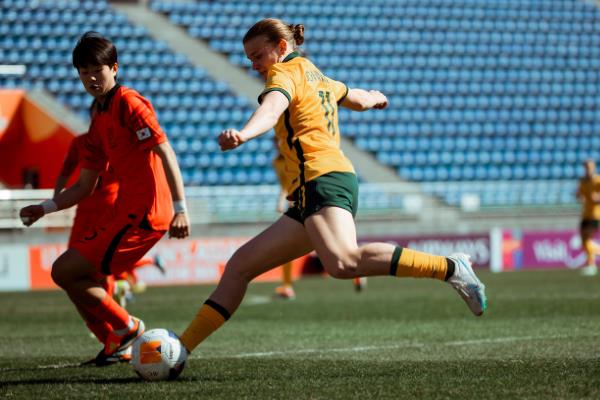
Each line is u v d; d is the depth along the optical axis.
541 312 36.97
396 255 17.22
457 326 32.12
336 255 17.02
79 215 25.34
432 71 104.19
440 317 35.97
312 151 17.47
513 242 76.88
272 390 17.05
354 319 36.06
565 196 95.69
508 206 87.56
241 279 18.61
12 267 60.50
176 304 46.12
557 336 27.77
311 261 69.81
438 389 16.67
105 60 20.23
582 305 40.12
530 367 19.73
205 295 52.47
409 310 39.66
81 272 20.69
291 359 23.08
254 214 78.25
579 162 101.06
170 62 95.00
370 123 96.62
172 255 64.44
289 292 48.03
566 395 15.80
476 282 17.59
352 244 17.12
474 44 109.06
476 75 105.50
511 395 15.88
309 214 17.27
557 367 19.59
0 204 67.56
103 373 20.77
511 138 100.00
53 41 91.50
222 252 66.19
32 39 91.12
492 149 98.06
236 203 79.56
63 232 68.69
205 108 91.12
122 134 20.39
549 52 111.12
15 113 78.56
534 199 94.50
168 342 18.69
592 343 25.56
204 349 26.16
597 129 104.88
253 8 105.56
